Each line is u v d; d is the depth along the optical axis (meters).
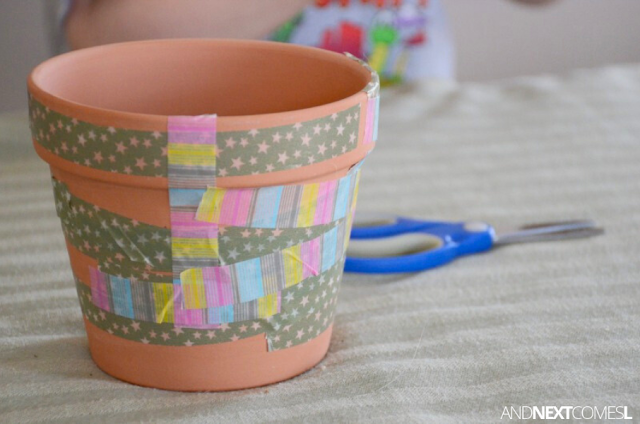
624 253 0.64
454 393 0.43
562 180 0.79
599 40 1.70
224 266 0.39
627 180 0.78
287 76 0.50
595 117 0.94
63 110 0.37
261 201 0.38
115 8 0.89
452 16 1.61
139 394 0.43
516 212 0.72
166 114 0.51
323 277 0.43
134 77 0.49
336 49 1.19
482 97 1.01
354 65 0.46
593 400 0.42
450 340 0.50
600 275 0.60
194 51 0.50
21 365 0.46
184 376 0.43
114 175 0.37
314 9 1.16
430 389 0.44
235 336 0.42
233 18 0.94
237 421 0.40
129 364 0.43
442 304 0.56
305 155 0.38
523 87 1.04
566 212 0.72
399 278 0.61
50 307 0.54
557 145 0.87
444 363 0.46
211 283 0.40
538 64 1.70
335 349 0.49
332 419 0.40
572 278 0.60
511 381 0.45
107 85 0.48
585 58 1.71
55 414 0.40
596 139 0.88
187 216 0.38
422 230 0.65
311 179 0.39
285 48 0.50
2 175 0.78
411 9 1.20
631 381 0.45
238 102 0.52
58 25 1.03
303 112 0.37
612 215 0.71
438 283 0.59
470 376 0.45
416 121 0.94
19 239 0.64
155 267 0.39
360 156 0.41
